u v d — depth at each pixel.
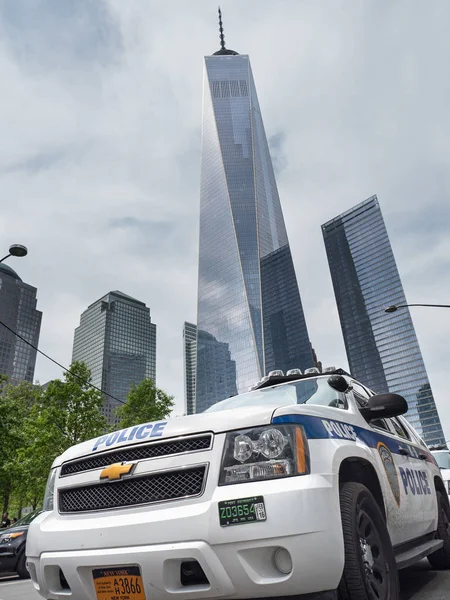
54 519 2.96
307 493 2.43
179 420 2.89
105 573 2.56
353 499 2.80
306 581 2.31
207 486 2.54
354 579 2.55
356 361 199.25
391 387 184.75
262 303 159.00
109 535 2.58
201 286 175.00
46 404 26.44
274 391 4.40
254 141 190.75
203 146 199.62
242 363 150.25
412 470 4.45
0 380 22.08
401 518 3.70
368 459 3.28
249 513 2.39
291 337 152.25
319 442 2.77
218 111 197.88
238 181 179.00
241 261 162.75
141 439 2.86
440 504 5.34
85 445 3.21
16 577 10.10
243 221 170.62
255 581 2.32
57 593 2.77
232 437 2.68
